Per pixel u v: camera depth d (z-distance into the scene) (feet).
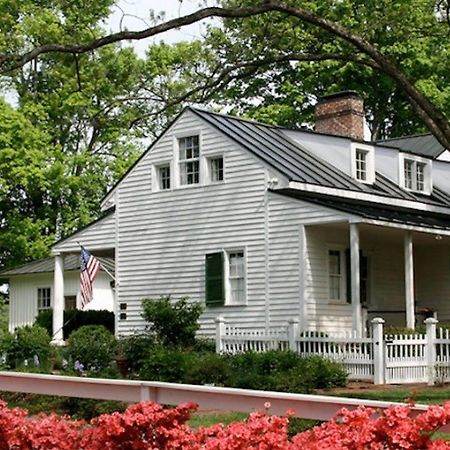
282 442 22.40
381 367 72.84
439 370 75.20
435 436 37.17
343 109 109.50
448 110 140.67
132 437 24.89
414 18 69.67
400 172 100.78
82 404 51.37
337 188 89.51
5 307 143.84
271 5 65.36
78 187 144.97
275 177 88.02
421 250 104.68
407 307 86.89
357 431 21.89
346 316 89.04
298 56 71.00
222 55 72.90
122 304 98.89
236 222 90.63
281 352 72.02
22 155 138.51
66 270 127.13
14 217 145.07
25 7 122.21
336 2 69.97
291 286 86.17
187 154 95.81
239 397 28.30
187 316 85.30
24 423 26.91
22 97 144.77
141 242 98.07
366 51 66.80
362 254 96.37
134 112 75.25
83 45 67.15
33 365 78.74
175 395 30.60
